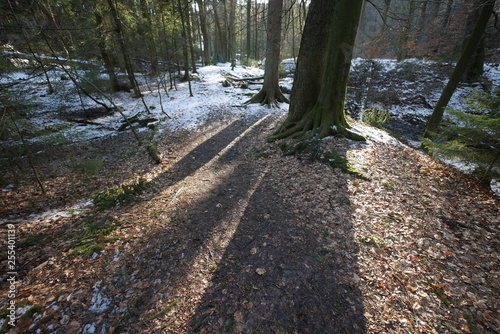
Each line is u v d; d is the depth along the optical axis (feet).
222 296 9.55
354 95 51.83
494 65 51.67
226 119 37.11
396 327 7.86
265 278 10.19
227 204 16.53
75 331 8.25
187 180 21.31
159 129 36.81
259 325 8.29
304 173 18.88
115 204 17.95
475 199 14.32
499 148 14.97
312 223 13.32
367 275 9.89
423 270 9.89
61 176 24.20
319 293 9.29
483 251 10.56
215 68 82.43
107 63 53.72
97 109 49.11
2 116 16.14
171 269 11.05
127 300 9.50
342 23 19.74
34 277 10.44
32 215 16.43
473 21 35.94
